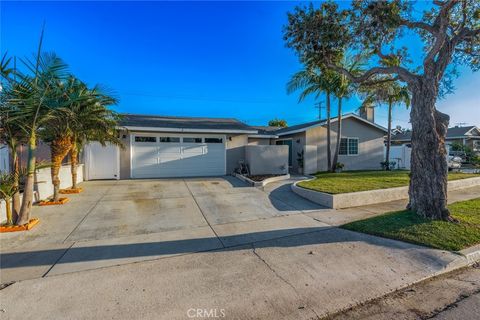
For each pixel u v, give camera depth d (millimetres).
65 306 2605
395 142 28625
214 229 5125
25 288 2949
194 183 10500
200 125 12930
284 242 4391
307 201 7500
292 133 16047
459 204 6770
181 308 2572
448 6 5047
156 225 5387
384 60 6934
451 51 5352
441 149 5336
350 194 7031
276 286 2969
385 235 4586
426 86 5395
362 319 2445
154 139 12141
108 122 7812
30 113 5070
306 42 6469
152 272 3334
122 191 8852
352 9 5980
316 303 2660
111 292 2863
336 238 4547
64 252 4008
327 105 14719
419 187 5496
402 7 5801
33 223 5273
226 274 3266
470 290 2949
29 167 5238
